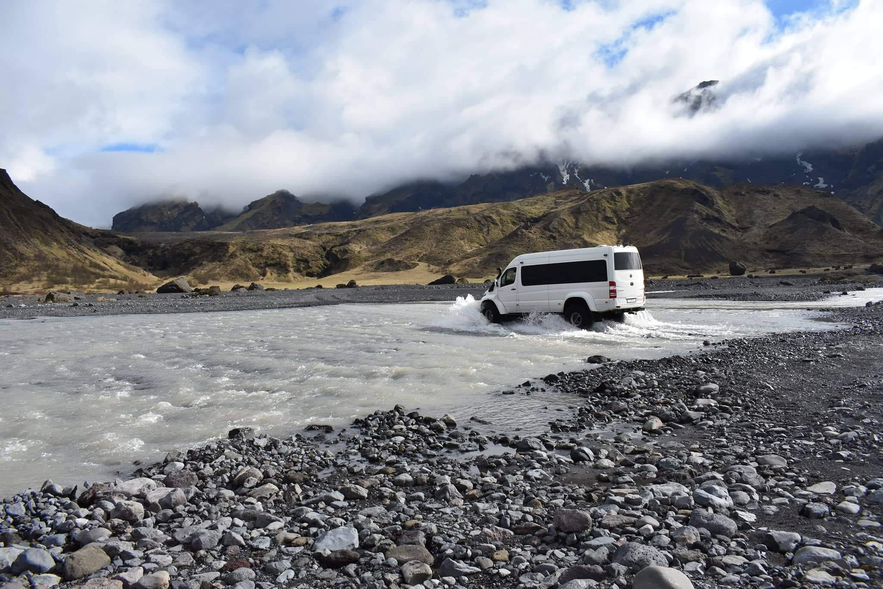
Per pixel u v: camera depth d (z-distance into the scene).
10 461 6.64
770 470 5.40
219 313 35.19
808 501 4.56
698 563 3.51
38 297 60.41
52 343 19.14
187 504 5.01
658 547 3.76
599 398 9.26
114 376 12.37
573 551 3.87
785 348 13.50
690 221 151.88
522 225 178.62
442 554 3.85
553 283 20.55
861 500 4.53
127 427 8.11
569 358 13.83
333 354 15.12
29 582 3.49
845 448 5.96
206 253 184.25
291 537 4.15
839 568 3.36
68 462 6.60
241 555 3.93
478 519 4.54
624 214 174.00
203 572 3.66
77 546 4.17
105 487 5.26
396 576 3.53
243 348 16.73
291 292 71.25
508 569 3.61
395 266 156.00
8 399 10.07
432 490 5.36
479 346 16.34
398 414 8.54
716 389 9.05
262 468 6.01
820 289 49.44
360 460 6.50
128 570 3.59
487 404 9.20
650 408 8.38
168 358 14.93
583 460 6.11
